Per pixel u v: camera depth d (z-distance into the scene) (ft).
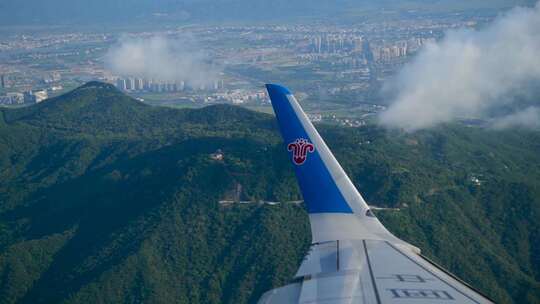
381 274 45.62
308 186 56.59
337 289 43.01
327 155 57.21
